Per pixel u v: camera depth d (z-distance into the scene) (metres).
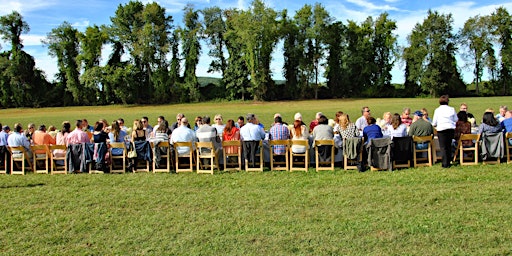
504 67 62.19
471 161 10.22
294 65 67.81
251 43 61.53
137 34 64.06
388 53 67.94
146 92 66.62
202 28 67.19
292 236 5.69
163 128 10.59
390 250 5.12
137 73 65.25
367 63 65.62
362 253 5.07
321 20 64.31
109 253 5.37
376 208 6.74
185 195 8.02
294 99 67.00
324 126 10.03
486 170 9.09
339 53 67.44
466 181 8.24
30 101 60.97
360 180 8.73
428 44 61.78
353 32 67.38
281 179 9.16
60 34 62.44
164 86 65.25
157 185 8.96
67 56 63.22
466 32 63.81
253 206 7.13
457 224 5.86
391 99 58.81
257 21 62.50
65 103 63.47
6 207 7.56
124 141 11.00
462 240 5.32
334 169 10.02
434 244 5.24
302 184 8.61
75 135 10.63
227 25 66.56
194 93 65.56
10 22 59.06
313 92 68.00
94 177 10.00
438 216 6.22
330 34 65.44
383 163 9.51
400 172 9.32
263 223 6.25
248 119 10.74
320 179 9.00
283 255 5.11
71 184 9.31
